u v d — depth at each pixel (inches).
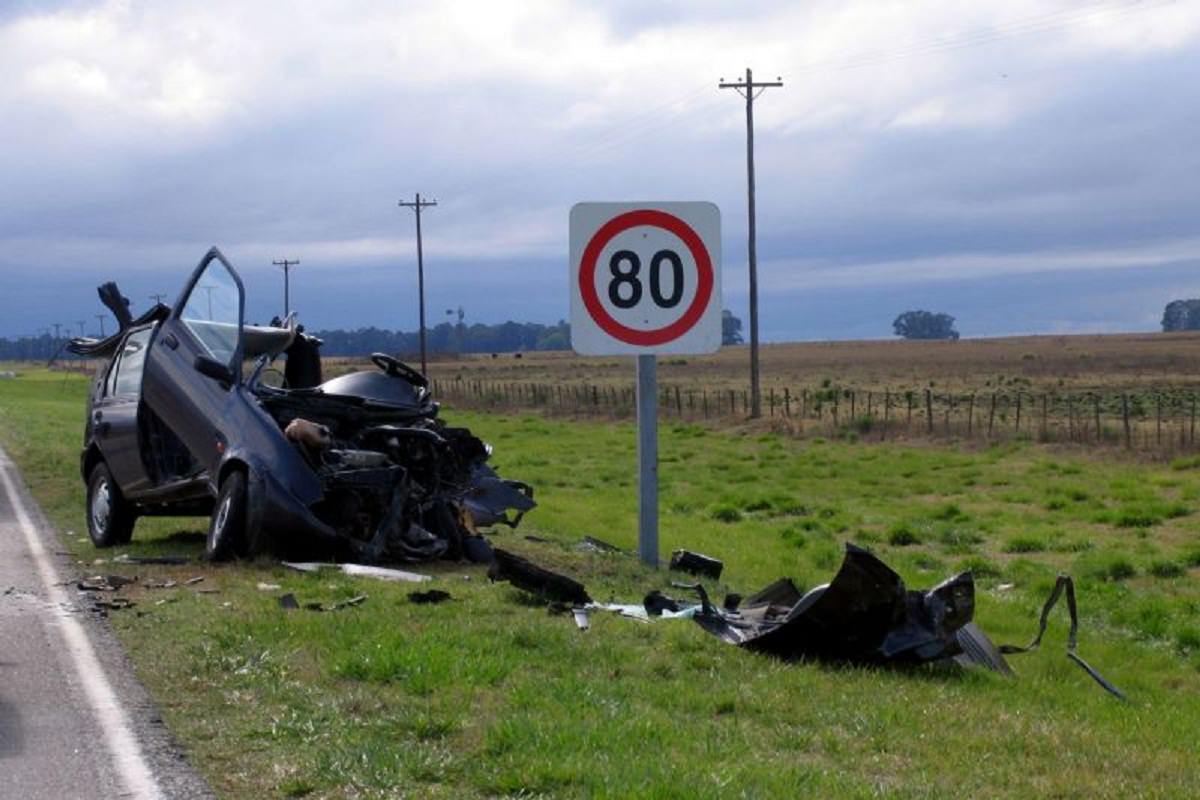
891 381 3070.9
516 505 510.3
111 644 317.1
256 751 233.1
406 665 277.9
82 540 529.0
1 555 473.7
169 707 262.7
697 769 215.0
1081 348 5255.9
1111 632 467.2
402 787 211.6
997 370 3570.4
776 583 375.2
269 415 449.7
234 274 484.4
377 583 394.9
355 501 444.5
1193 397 1930.4
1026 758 239.8
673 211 440.1
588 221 437.7
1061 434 1277.1
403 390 481.1
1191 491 881.5
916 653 312.8
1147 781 229.9
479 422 1761.8
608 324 440.1
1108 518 783.1
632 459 1173.1
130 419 496.4
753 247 1702.8
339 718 249.1
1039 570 598.5
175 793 213.5
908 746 241.8
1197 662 410.6
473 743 233.0
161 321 505.4
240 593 379.9
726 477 1048.8
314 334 541.3
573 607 359.9
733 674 292.0
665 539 639.8
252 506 432.5
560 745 226.5
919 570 595.8
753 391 1692.9
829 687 284.8
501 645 304.0
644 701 263.9
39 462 892.6
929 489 958.4
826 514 815.1
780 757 229.3
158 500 490.0
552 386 2861.7
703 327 442.6
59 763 229.1
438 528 466.6
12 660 301.4
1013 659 388.8
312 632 316.8
